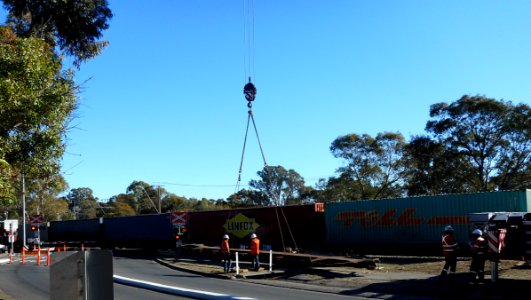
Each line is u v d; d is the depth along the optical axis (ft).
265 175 314.35
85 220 173.58
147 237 146.41
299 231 104.94
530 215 50.11
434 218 85.56
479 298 44.86
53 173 37.78
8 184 34.94
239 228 117.39
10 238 152.35
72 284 13.84
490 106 148.05
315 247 102.06
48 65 36.40
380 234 92.63
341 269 71.31
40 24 60.80
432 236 85.56
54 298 14.01
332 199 207.31
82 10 63.31
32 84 33.94
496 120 149.38
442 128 155.84
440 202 85.15
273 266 81.00
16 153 35.06
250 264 86.89
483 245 51.70
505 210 77.66
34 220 153.28
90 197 482.28
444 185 157.69
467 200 81.87
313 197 266.36
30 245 186.80
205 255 108.88
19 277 71.56
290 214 106.93
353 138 202.69
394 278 59.41
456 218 82.84
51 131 35.19
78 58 67.67
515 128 146.20
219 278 68.18
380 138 199.93
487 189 150.92
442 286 51.39
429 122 160.86
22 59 33.78
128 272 76.89
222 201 379.55
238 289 53.88
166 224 139.23
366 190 199.21
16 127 34.35
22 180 39.14
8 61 33.55
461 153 152.87
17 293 53.11
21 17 60.59
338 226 99.09
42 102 34.12
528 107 147.23
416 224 87.81
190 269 78.84
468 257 79.46
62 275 13.98
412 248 88.17
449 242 56.70
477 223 58.70
